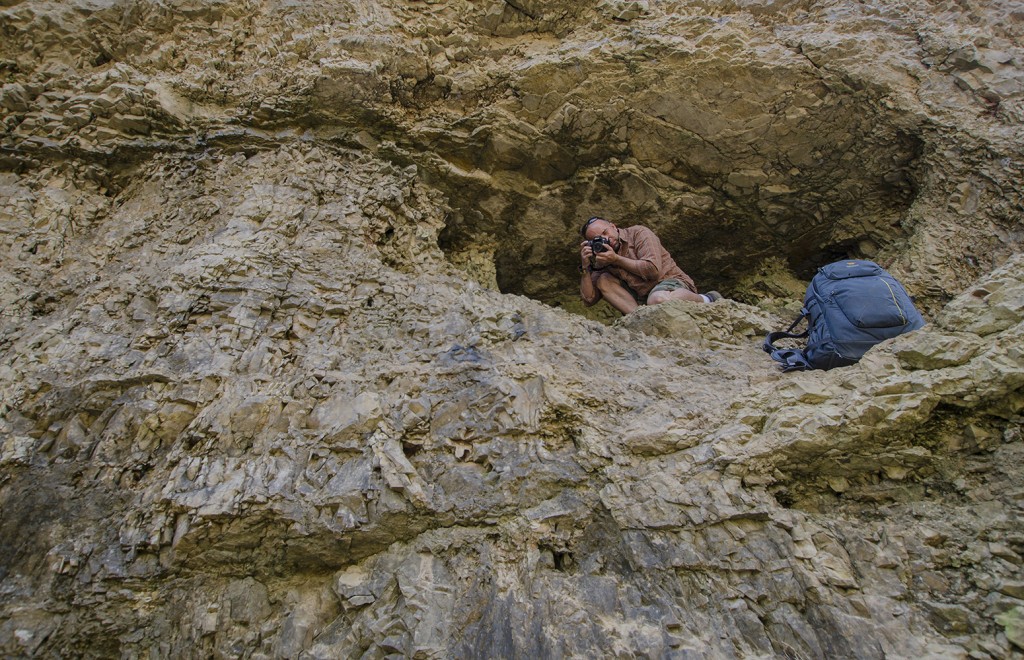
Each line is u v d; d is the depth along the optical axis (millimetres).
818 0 5008
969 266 4105
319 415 2637
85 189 4172
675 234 5191
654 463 2506
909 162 4641
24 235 3734
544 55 4590
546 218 5027
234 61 4457
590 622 2018
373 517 2307
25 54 4336
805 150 4664
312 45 4457
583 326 3551
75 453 2467
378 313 3352
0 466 2379
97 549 2201
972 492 2242
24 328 3115
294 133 4434
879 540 2238
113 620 2100
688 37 4578
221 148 4320
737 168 4773
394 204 4316
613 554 2256
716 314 3775
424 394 2787
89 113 4121
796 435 2412
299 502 2318
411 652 1997
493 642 2002
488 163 4730
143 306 3131
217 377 2709
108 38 4449
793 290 5227
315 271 3498
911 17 4863
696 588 2123
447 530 2361
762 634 1987
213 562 2250
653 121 4602
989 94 4430
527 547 2285
